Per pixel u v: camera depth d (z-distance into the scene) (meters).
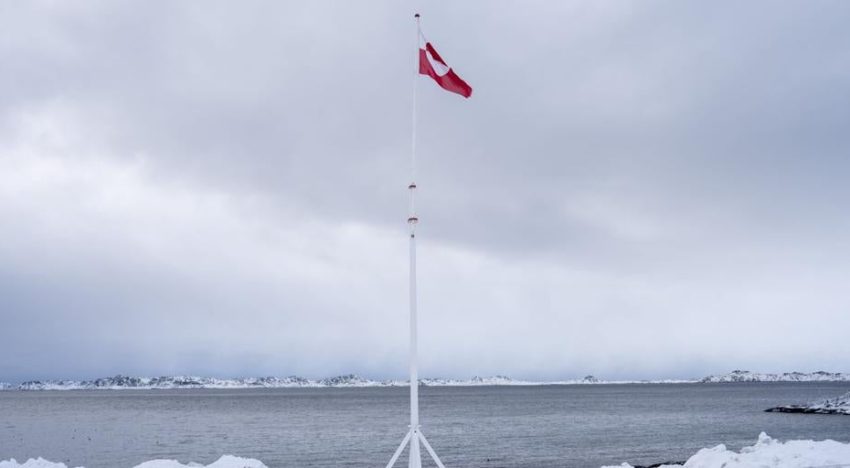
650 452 55.00
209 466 25.00
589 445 61.38
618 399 193.00
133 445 66.19
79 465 50.28
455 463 49.25
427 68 17.94
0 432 83.75
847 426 78.88
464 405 162.00
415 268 16.70
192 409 151.75
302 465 49.59
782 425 82.00
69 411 143.12
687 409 128.38
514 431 79.00
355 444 65.88
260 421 105.00
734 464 23.97
